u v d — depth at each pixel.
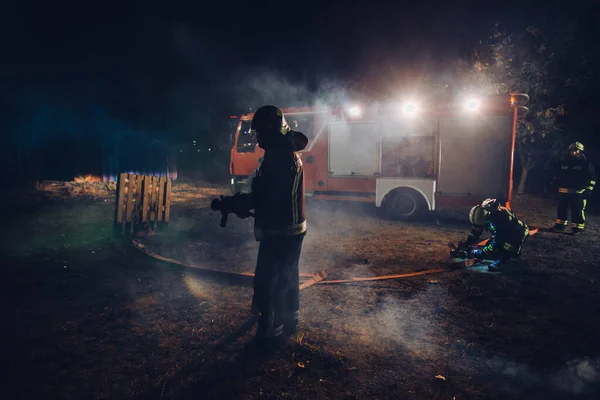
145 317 3.28
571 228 7.80
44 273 4.38
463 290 4.02
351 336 2.99
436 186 8.26
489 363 2.61
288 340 2.90
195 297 3.77
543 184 14.51
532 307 3.60
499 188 7.82
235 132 10.77
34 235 6.29
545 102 11.48
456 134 8.06
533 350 2.78
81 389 2.26
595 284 4.31
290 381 2.37
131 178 6.07
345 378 2.41
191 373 2.44
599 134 12.52
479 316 3.38
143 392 2.25
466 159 8.02
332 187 9.42
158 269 4.64
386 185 8.57
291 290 2.97
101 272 4.47
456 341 2.92
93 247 5.57
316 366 2.54
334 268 4.91
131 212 6.17
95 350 2.71
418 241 6.51
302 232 2.79
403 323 3.24
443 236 6.93
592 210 10.41
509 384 2.37
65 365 2.50
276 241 2.68
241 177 10.73
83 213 8.59
